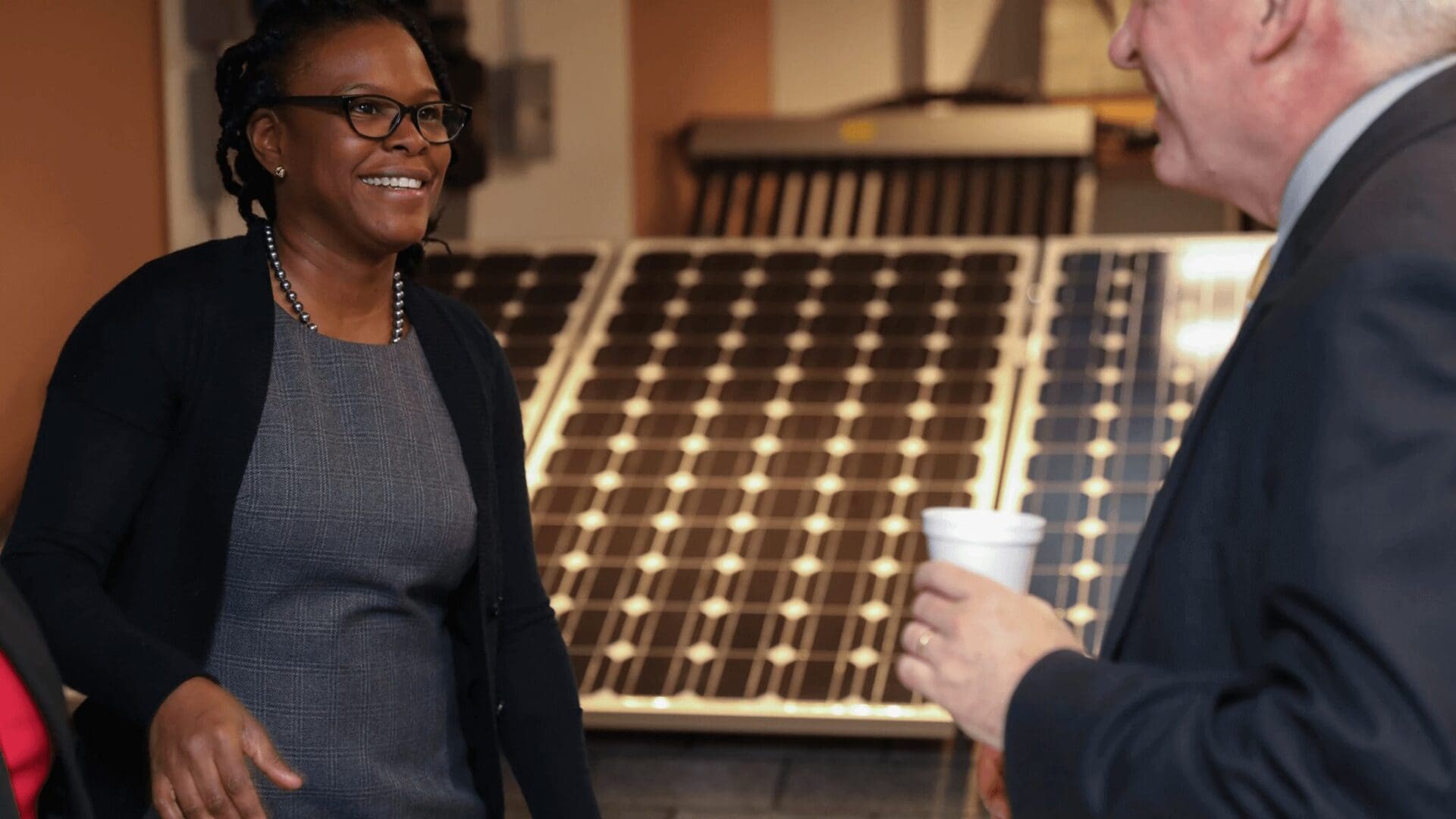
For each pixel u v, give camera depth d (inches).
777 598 138.8
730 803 125.3
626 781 129.8
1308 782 34.8
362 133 66.1
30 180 136.8
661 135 275.9
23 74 136.1
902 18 343.9
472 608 70.0
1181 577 42.9
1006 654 42.0
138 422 62.9
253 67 67.7
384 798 65.1
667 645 134.2
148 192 152.3
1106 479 147.7
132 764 63.9
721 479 154.3
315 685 64.6
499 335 180.7
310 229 68.2
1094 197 277.4
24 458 136.3
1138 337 168.4
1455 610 34.4
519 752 73.7
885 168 270.5
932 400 162.2
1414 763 33.3
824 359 171.5
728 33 315.0
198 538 63.4
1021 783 40.3
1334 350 36.9
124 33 148.3
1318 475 36.2
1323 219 41.8
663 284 189.5
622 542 146.9
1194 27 45.1
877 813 123.0
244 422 63.9
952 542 44.9
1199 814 36.5
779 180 271.4
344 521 64.8
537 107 241.9
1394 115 42.1
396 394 68.2
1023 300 178.7
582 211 251.0
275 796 63.6
